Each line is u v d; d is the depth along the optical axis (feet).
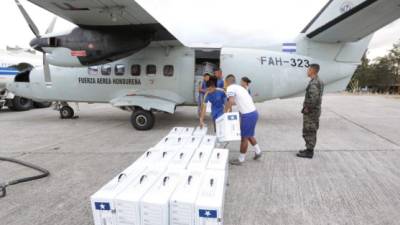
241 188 12.20
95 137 22.71
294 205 10.62
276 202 10.87
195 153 10.66
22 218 9.80
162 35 24.40
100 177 13.69
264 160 16.20
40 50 24.77
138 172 8.89
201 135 14.03
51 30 28.73
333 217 9.74
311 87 15.84
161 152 10.99
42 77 29.58
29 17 23.76
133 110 26.03
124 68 27.99
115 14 20.86
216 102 17.83
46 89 29.78
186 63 27.32
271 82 27.86
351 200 11.02
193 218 6.93
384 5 19.54
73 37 24.14
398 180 13.07
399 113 37.81
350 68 28.40
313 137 16.37
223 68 27.61
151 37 24.70
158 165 9.52
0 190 11.78
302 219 9.62
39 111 42.50
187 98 28.25
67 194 11.72
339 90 29.40
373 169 14.60
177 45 27.22
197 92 27.73
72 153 17.97
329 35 25.81
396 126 27.40
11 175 14.05
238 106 15.02
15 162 15.89
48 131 25.41
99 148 19.16
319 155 17.19
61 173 14.25
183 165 9.52
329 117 33.94
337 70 28.17
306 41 27.91
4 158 16.30
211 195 7.27
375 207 10.44
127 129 26.30
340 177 13.47
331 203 10.78
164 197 7.16
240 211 10.16
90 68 28.43
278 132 24.39
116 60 25.96
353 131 24.82
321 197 11.30
